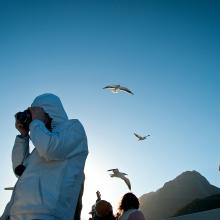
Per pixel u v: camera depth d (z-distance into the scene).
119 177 13.57
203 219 7.36
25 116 3.03
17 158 3.15
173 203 160.00
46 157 2.75
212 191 170.88
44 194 2.68
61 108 3.04
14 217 2.66
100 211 6.32
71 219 2.79
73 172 2.85
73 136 2.87
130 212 5.92
